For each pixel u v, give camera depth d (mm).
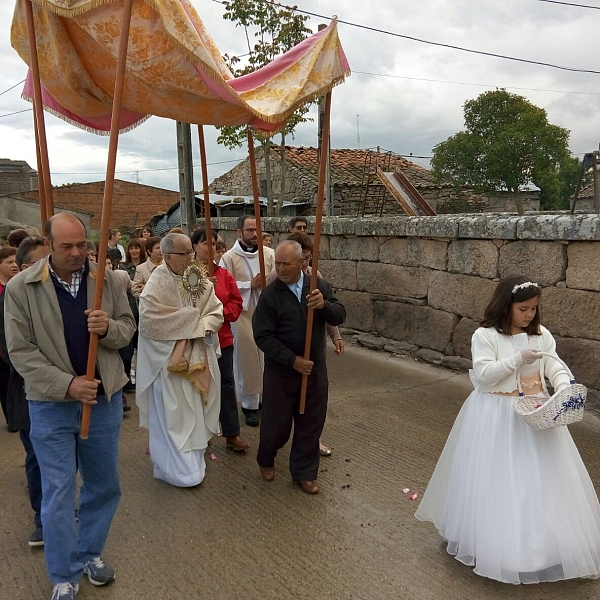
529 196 21125
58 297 2635
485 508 2834
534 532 2748
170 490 3955
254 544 3297
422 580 2947
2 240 18266
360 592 2865
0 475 4191
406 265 7234
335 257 8344
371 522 3514
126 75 3398
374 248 7684
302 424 3904
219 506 3730
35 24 3338
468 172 20469
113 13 2979
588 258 5172
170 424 3939
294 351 3805
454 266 6551
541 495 2771
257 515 3613
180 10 2920
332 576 2996
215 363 4129
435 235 6648
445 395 5793
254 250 5320
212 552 3225
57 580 2672
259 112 3424
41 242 3127
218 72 3053
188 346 3914
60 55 3395
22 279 2596
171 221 19797
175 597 2846
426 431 4898
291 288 3859
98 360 2713
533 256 5645
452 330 6676
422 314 7066
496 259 6031
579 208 20188
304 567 3076
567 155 20375
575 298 5289
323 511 3652
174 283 3980
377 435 4836
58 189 32969
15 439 4836
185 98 3518
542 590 2850
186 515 3625
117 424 2855
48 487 2635
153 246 5785
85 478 2904
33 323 2584
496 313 3020
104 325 2613
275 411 3900
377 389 6031
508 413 2887
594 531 2865
